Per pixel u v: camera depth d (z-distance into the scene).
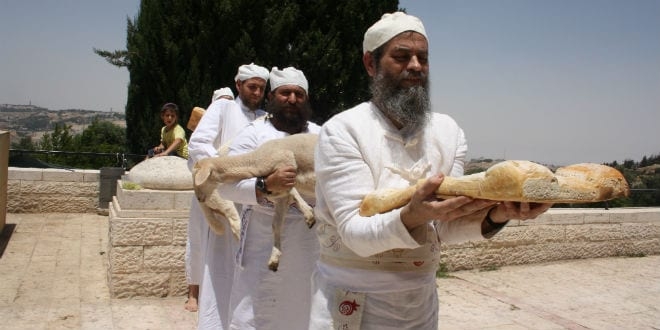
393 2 13.70
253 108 4.96
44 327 5.14
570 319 6.03
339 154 2.12
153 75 12.35
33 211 11.19
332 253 2.24
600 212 9.12
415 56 2.18
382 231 1.87
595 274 8.07
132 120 12.85
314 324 2.25
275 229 3.39
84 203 11.54
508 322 5.84
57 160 15.43
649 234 9.59
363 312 2.13
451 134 2.30
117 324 5.33
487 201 1.71
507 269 8.12
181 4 12.15
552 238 8.63
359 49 13.03
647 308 6.54
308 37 12.48
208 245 4.36
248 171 3.36
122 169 11.45
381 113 2.22
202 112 6.00
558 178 1.58
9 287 6.36
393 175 2.12
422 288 2.18
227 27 12.12
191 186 6.52
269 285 3.52
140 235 6.19
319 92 12.50
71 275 7.03
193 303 5.88
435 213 1.73
